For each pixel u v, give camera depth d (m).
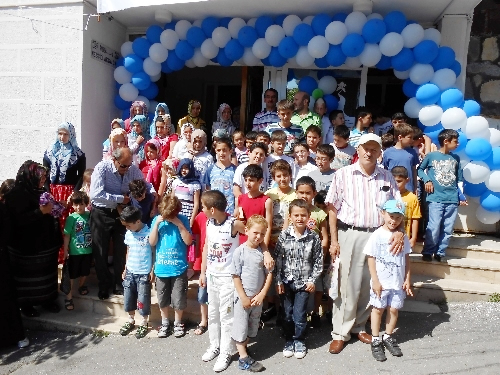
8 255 3.78
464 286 4.21
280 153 4.20
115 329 3.95
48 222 4.02
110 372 3.33
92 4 5.57
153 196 4.21
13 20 5.62
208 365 3.34
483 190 4.93
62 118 5.58
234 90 8.84
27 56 5.63
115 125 5.39
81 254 4.16
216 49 5.59
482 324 3.72
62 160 4.59
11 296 3.76
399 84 6.76
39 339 3.93
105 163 4.02
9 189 4.03
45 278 4.05
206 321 3.84
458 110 4.62
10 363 3.54
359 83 5.83
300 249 3.39
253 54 5.47
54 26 5.50
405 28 4.82
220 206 3.36
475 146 4.60
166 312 3.79
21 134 5.74
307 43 5.14
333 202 3.50
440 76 4.84
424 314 3.95
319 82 5.73
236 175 4.03
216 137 4.84
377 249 3.34
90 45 5.58
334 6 5.07
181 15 5.60
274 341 3.63
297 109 5.40
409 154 4.53
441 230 4.50
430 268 4.49
